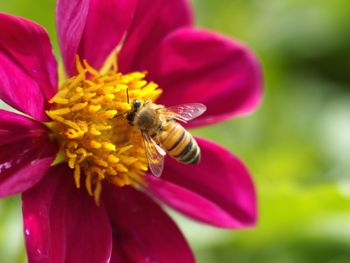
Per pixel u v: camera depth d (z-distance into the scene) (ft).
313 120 0.94
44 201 0.62
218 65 0.71
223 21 0.94
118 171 0.65
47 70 0.64
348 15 1.01
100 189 0.65
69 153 0.64
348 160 0.91
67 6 0.62
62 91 0.64
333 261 0.83
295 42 1.00
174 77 0.70
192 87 0.70
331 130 0.93
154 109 0.65
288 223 0.78
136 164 0.65
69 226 0.64
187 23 0.71
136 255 0.66
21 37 0.62
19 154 0.62
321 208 0.77
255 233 0.79
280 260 0.83
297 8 1.00
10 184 0.60
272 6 0.97
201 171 0.69
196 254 0.81
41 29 0.63
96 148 0.64
